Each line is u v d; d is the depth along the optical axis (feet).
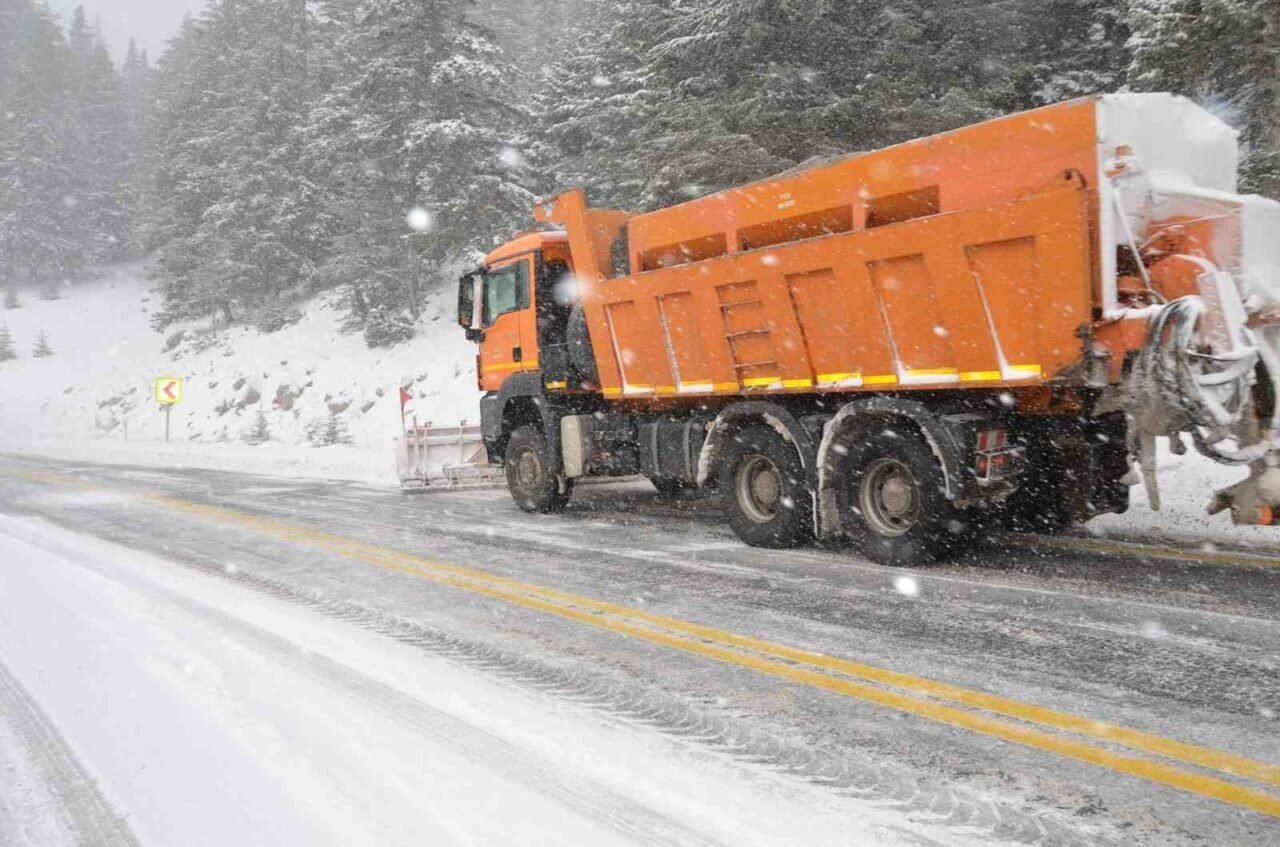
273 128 130.93
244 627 16.43
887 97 47.39
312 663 14.05
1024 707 11.42
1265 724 10.64
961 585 18.44
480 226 88.53
